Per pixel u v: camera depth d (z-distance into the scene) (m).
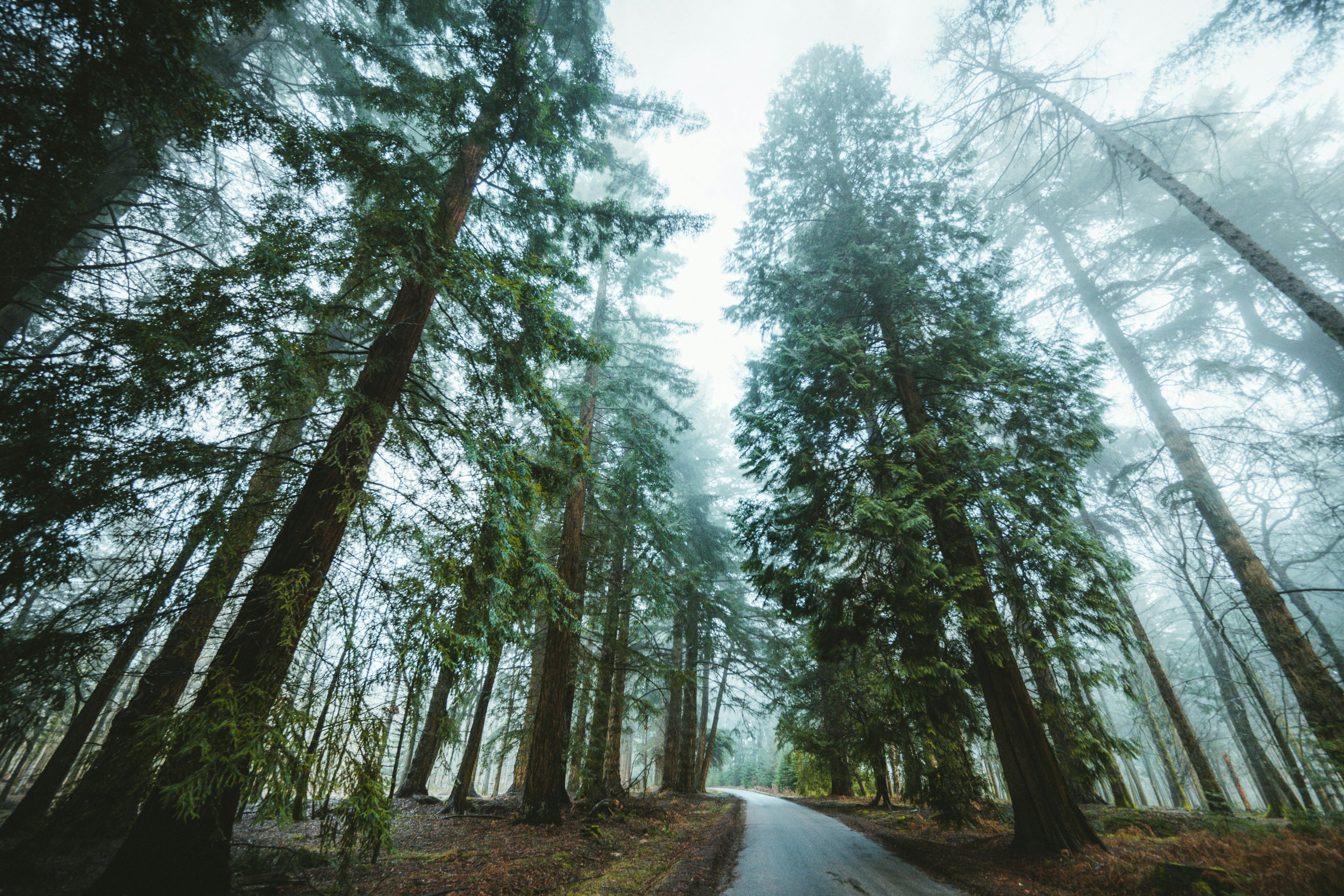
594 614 12.49
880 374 9.12
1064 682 8.65
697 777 22.59
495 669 10.59
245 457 4.05
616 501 11.75
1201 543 11.88
